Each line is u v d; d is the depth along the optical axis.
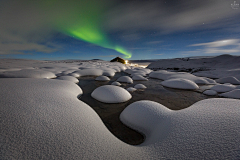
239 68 7.23
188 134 0.99
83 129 1.13
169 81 4.72
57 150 0.85
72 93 2.57
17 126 0.99
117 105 2.65
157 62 13.77
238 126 0.92
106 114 2.21
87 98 3.07
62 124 1.13
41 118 1.15
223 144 0.81
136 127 1.67
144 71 9.29
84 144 0.95
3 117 1.06
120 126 1.77
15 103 1.35
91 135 1.08
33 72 5.15
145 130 1.56
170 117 1.41
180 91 3.95
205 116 1.16
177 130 1.08
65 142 0.93
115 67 11.19
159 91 3.94
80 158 0.82
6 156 0.75
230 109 1.22
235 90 3.18
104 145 1.00
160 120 1.50
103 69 9.09
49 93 1.88
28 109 1.26
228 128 0.92
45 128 1.03
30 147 0.83
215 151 0.78
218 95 3.46
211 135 0.91
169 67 11.37
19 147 0.82
